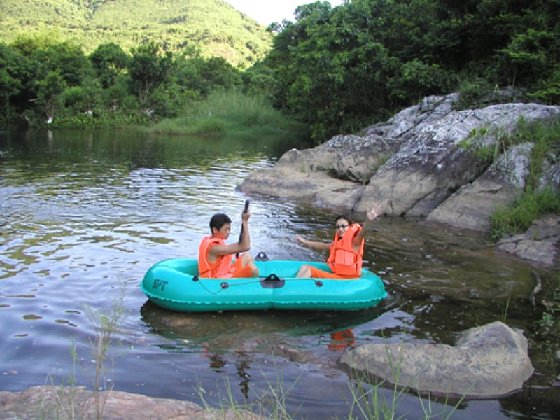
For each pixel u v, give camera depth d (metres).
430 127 11.95
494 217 9.24
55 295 5.79
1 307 5.42
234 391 4.04
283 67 34.19
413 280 6.74
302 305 5.66
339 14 20.97
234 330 5.20
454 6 18.56
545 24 14.84
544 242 8.17
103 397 3.63
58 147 22.59
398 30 20.31
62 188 12.55
